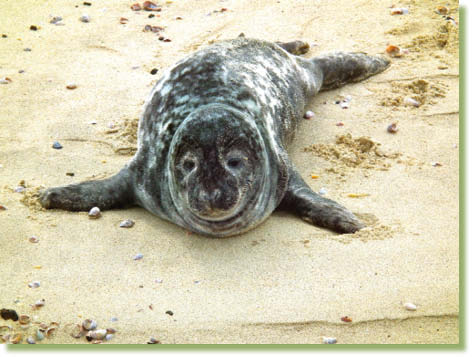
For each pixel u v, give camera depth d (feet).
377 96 11.77
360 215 10.00
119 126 11.21
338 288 9.26
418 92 11.83
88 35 13.00
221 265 9.50
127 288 9.28
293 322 9.00
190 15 13.52
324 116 11.44
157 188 10.00
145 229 9.89
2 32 13.05
